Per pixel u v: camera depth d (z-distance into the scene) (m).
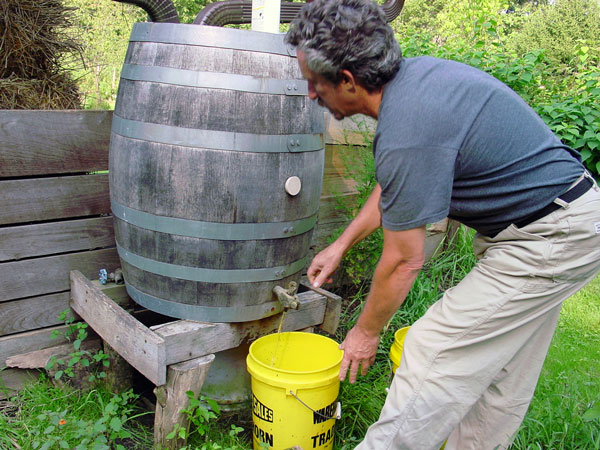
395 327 2.96
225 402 2.31
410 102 1.30
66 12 2.45
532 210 1.45
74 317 2.38
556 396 2.30
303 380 1.88
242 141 1.88
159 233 1.96
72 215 2.30
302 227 2.12
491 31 4.55
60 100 2.44
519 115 1.41
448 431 1.60
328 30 1.30
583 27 14.30
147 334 1.88
